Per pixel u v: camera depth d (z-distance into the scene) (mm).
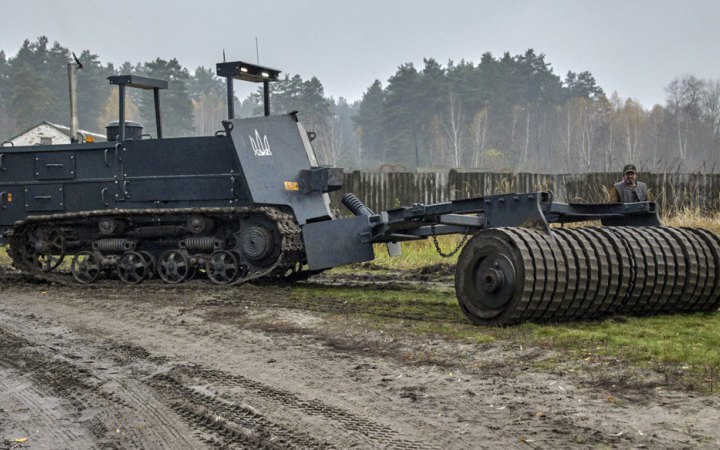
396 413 6051
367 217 11828
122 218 13391
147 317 10195
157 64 57906
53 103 63688
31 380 7473
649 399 6066
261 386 6930
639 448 5133
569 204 10219
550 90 71688
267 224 12781
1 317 10508
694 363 7043
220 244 12992
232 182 12891
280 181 12703
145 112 57688
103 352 8422
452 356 7605
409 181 21359
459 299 9312
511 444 5309
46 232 13945
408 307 10516
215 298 11461
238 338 8797
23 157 14156
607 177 21578
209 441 5672
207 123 75625
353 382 6922
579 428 5535
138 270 13328
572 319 9180
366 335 8672
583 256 9023
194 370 7543
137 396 6805
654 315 9680
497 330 8664
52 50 69250
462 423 5762
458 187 21359
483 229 9227
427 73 63125
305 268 15359
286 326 9312
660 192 21562
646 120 69000
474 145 60375
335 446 5422
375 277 14273
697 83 73562
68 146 13891
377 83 76875
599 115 68188
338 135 84250
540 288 8648
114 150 13617
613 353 7461
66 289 12891
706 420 5574
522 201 9289
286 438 5617
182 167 13203
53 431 6039
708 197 21250
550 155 69438
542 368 7062
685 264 9539
